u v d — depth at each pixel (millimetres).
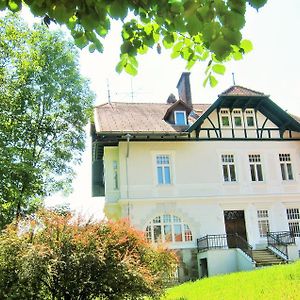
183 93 30781
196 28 2896
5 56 24062
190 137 26188
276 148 27250
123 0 3064
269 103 27078
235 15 2834
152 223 24359
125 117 27422
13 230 8812
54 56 25234
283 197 26312
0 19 24016
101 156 28047
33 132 24797
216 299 10336
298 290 9750
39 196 23359
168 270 10594
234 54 3645
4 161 21297
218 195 25484
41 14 3291
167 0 3129
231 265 22594
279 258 23078
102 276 8383
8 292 7988
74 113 25797
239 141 26844
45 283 8227
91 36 3611
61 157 25312
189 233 24656
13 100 24156
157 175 25266
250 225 25469
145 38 3801
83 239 8562
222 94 26297
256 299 9453
